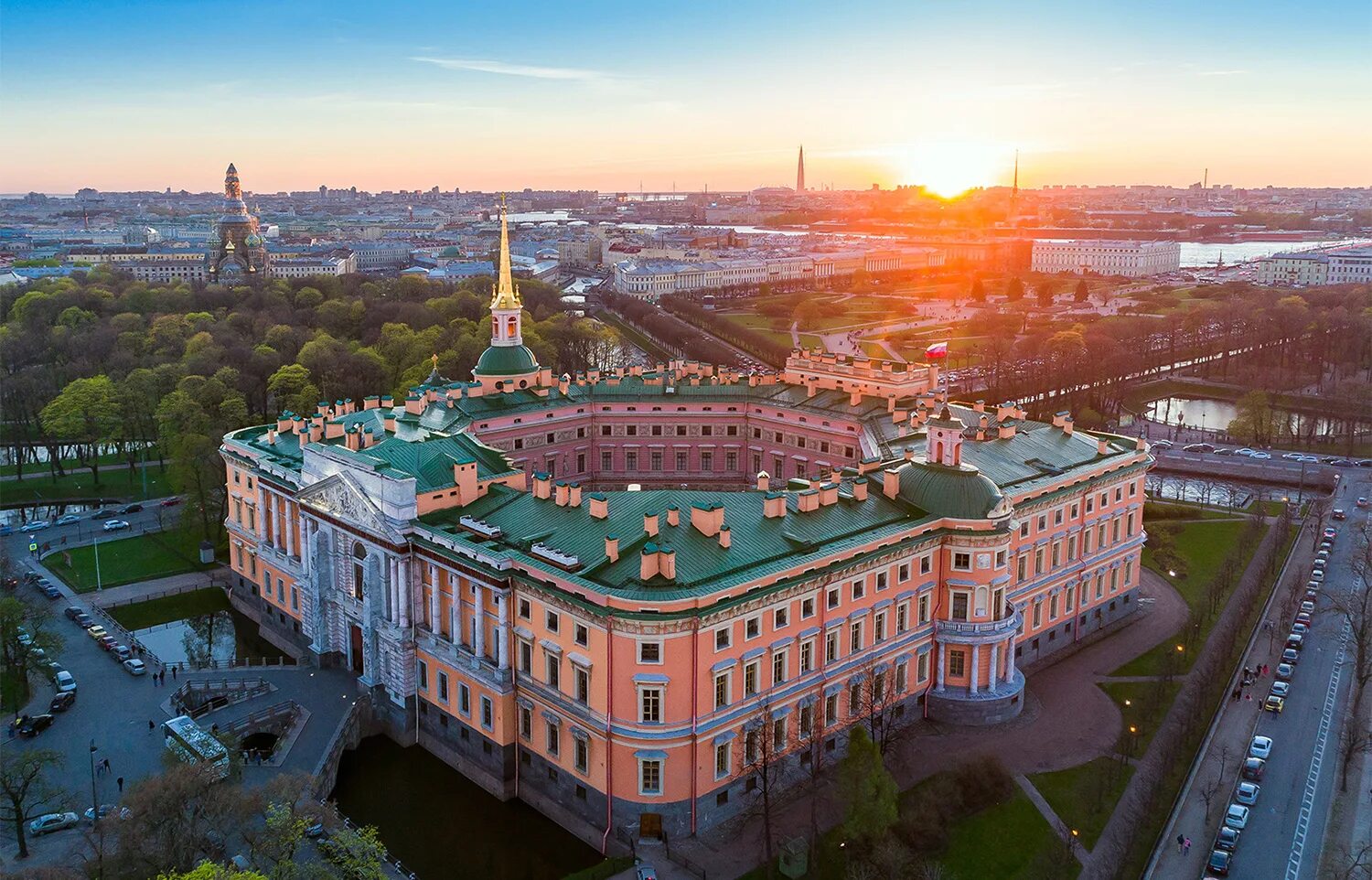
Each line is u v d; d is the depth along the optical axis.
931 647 148.50
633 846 121.25
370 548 149.00
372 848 110.31
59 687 156.88
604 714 120.94
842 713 138.12
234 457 189.00
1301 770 139.00
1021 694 152.50
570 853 126.50
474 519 143.75
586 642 121.81
